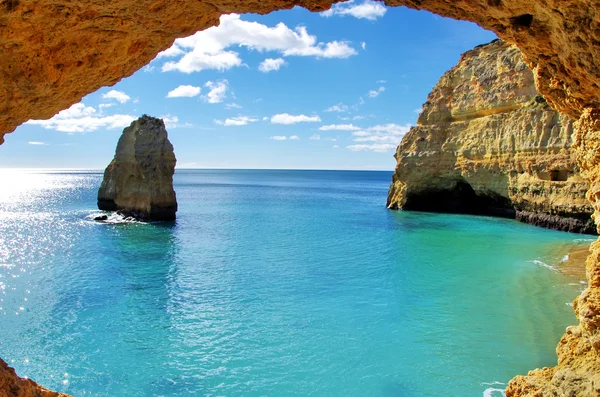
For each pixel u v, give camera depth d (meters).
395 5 7.10
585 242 34.38
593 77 6.41
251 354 15.52
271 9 6.88
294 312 19.58
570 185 39.66
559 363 8.93
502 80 47.22
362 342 16.42
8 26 5.71
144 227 44.88
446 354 15.41
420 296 21.69
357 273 26.39
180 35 7.27
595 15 5.21
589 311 8.01
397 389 13.27
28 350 15.81
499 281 24.11
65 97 7.55
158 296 22.00
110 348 16.05
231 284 24.12
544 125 42.19
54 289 23.06
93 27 6.30
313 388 13.38
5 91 6.62
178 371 14.38
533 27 6.46
